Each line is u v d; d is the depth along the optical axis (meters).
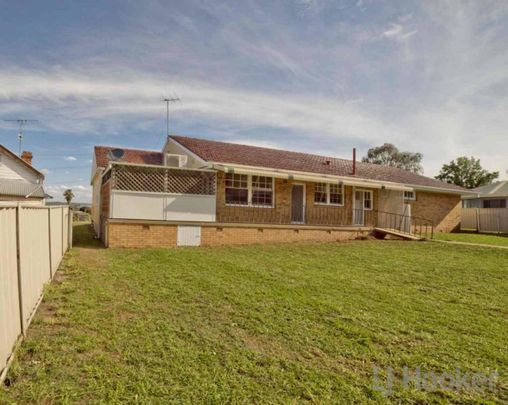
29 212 4.48
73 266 8.48
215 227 13.65
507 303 6.36
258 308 5.49
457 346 4.36
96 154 21.91
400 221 18.66
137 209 12.51
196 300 5.83
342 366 3.73
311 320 5.06
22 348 3.71
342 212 18.27
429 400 3.18
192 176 13.51
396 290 7.06
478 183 49.78
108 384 3.14
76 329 4.38
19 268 3.83
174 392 3.06
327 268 9.18
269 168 15.18
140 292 6.19
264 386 3.25
